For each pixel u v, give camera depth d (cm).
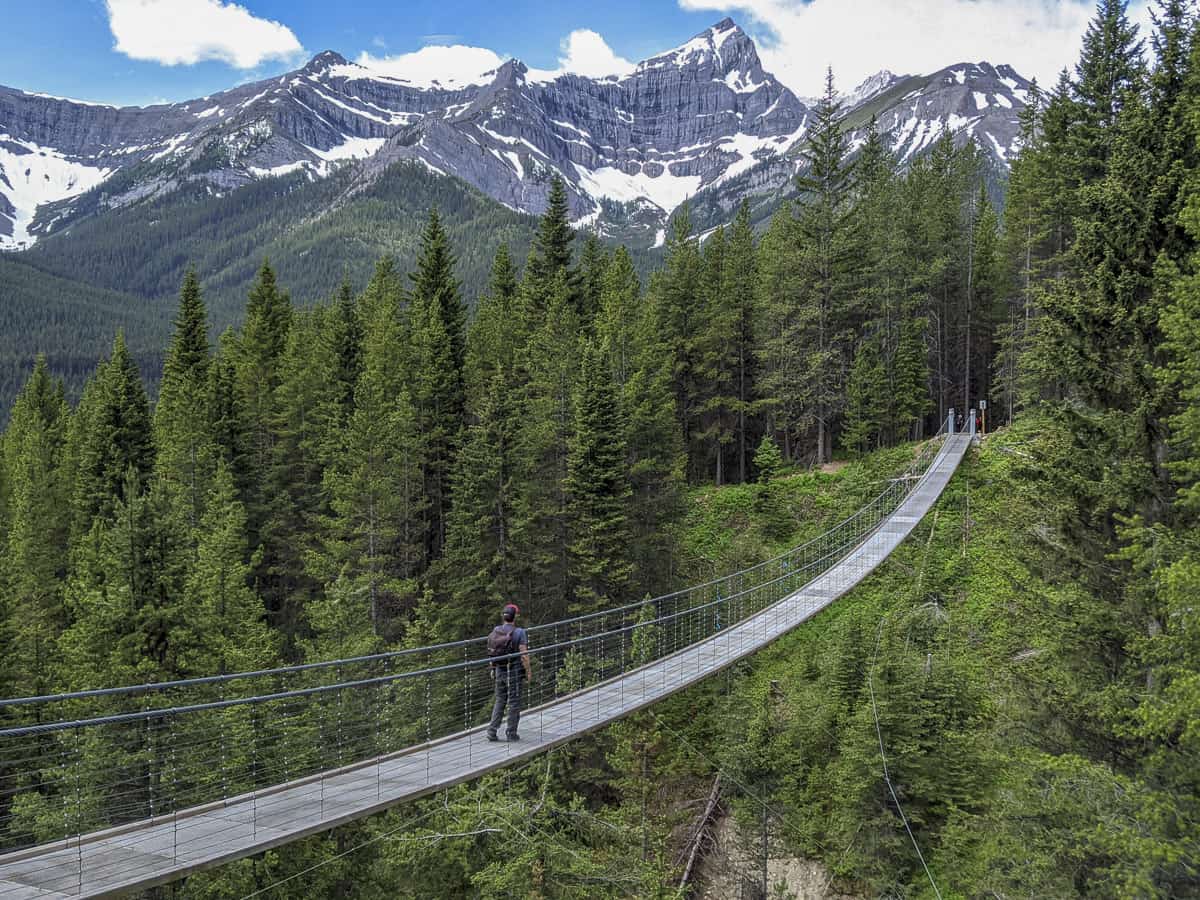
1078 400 1350
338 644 2261
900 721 1877
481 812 1802
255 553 3066
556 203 4297
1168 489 1158
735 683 2553
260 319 4444
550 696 2386
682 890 2005
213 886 1494
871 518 3181
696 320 4397
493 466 2873
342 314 4556
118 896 784
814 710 2261
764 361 4259
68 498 3744
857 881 1986
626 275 4566
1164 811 898
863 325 4259
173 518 2244
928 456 3600
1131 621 1162
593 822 2053
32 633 2359
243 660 1981
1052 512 1378
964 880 1559
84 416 4441
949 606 2545
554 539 2964
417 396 3472
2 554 2850
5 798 1658
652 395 3412
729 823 2316
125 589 1984
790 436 4538
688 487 4272
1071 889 1060
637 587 3009
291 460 3884
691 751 2523
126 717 881
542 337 3450
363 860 1742
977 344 4797
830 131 4016
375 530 2883
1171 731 968
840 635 2452
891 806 1858
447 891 1856
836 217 4131
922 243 4303
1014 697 1386
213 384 3653
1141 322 1181
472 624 2780
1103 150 2448
